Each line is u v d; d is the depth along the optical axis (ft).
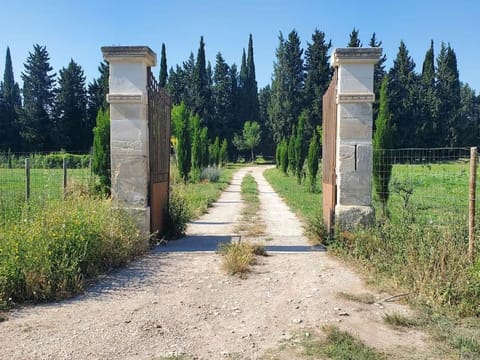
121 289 17.90
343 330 13.56
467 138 175.52
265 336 13.23
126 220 24.75
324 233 27.40
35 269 16.67
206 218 41.65
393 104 172.24
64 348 12.23
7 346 12.32
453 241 18.38
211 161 141.79
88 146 193.98
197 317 14.82
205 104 210.18
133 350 12.17
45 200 27.63
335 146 26.11
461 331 13.25
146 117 26.40
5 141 184.75
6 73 280.72
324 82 185.06
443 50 184.24
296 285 18.63
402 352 11.87
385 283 18.17
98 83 192.24
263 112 245.86
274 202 58.13
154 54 27.12
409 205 36.52
